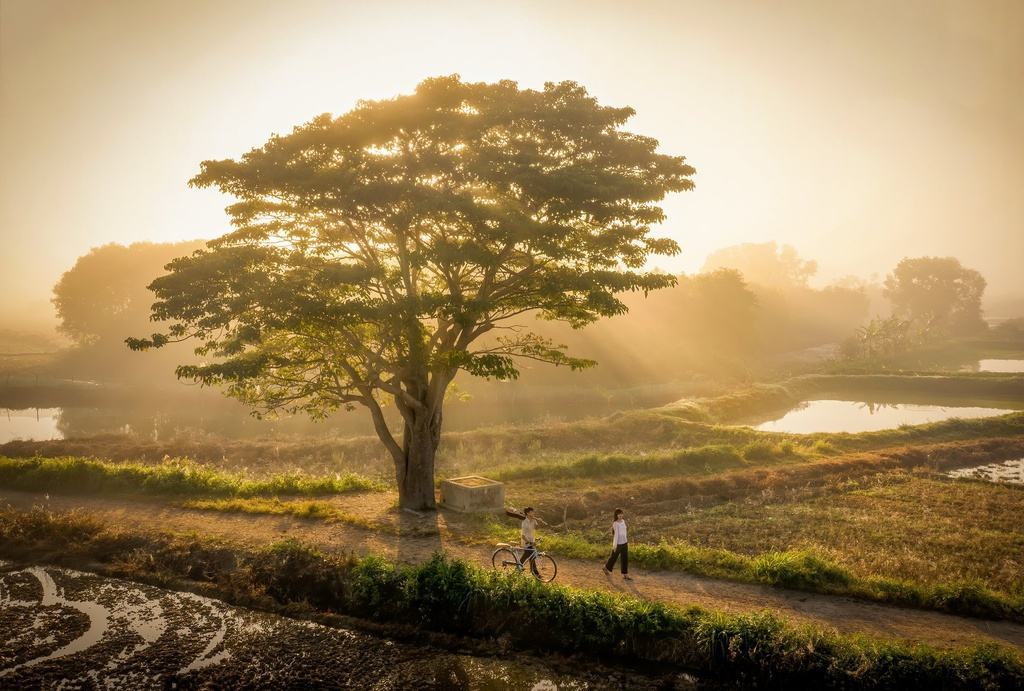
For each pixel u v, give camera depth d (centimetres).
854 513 2656
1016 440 4322
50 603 1703
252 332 1841
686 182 2072
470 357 1992
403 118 1912
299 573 1794
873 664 1284
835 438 4234
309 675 1373
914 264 14988
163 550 1986
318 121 1998
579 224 2141
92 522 2194
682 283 9131
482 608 1582
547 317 2492
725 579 1800
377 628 1578
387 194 1855
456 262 1909
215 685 1323
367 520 2259
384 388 2288
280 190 1973
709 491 3028
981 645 1319
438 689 1332
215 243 2177
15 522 2181
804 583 1745
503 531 2164
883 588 1712
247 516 2334
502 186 1894
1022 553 2131
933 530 2403
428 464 2445
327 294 2067
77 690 1289
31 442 3981
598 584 1750
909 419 5619
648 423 4569
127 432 5000
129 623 1593
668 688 1345
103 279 9288
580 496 2816
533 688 1341
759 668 1348
